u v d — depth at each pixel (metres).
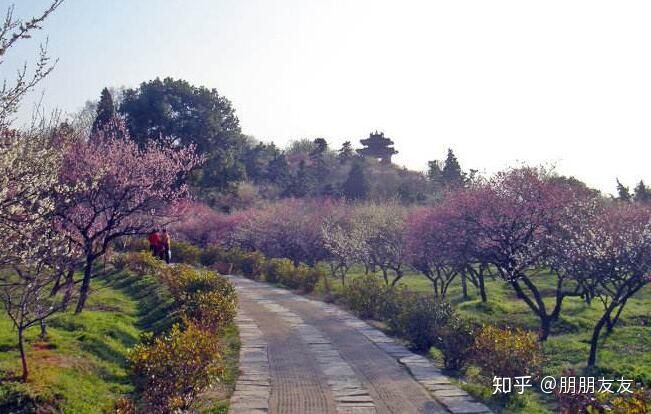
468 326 13.95
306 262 40.06
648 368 14.70
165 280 23.69
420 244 22.95
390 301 19.17
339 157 77.38
